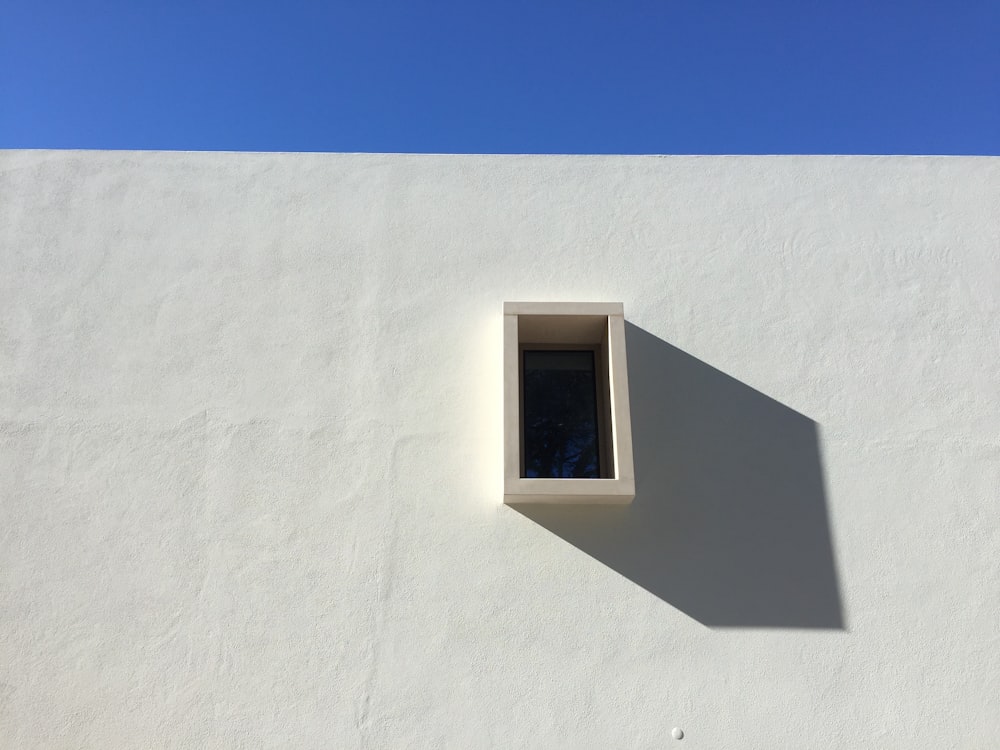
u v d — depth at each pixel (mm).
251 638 4992
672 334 5684
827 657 4961
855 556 5184
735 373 5594
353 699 4875
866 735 4805
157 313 5723
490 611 5031
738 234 5941
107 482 5320
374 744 4789
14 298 5758
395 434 5418
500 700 4859
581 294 5793
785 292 5785
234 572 5125
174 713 4863
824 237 5930
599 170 6121
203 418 5461
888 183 6078
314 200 6023
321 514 5238
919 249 5898
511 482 5039
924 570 5148
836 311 5742
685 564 5145
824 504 5301
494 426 5449
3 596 5078
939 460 5395
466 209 6004
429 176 6098
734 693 4883
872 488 5336
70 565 5148
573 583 5090
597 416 5574
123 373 5570
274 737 4812
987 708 4859
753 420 5488
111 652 4980
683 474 5355
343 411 5477
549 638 4980
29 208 6004
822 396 5543
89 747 4812
